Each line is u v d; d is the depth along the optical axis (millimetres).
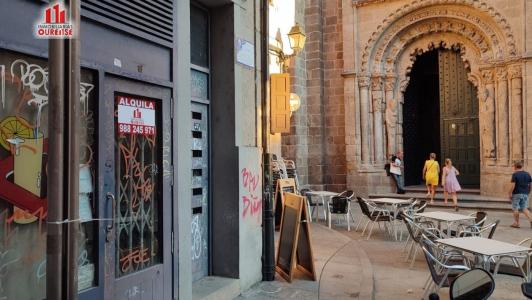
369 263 6883
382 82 16484
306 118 17375
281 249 6559
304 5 17406
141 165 4156
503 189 14023
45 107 3238
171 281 4441
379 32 16094
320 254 7793
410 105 18500
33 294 3104
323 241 8992
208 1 5727
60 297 2057
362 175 16328
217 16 5922
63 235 2086
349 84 16641
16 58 3037
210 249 5766
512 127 13898
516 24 13781
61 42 2111
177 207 4559
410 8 15508
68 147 2115
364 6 16375
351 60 16547
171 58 4555
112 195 3711
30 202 3102
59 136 2078
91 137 3590
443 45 15930
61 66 2105
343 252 7602
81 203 3477
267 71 6484
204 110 5824
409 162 17906
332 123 17281
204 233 5715
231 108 5785
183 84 4762
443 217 7707
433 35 15953
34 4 3109
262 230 6234
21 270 3035
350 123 16625
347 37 16641
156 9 4324
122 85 3908
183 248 4645
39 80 3195
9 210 2975
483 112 14805
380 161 16422
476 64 15148
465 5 14672
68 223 2096
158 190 4363
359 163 16469
